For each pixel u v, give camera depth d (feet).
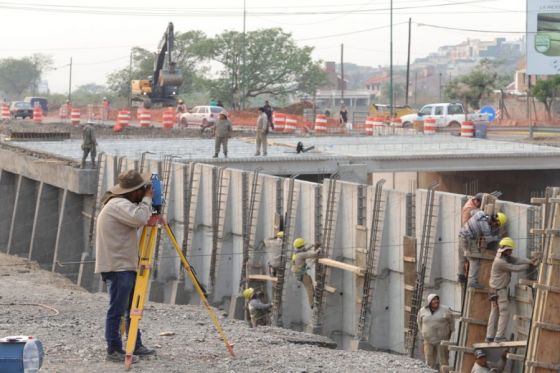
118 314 45.29
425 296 87.97
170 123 239.71
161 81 312.71
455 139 196.13
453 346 77.77
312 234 104.17
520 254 77.77
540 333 69.10
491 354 76.84
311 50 430.61
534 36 298.15
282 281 105.19
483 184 175.52
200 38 477.77
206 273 120.26
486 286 78.43
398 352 92.68
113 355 45.91
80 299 76.43
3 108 324.19
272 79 427.33
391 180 190.80
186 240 121.90
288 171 144.77
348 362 51.42
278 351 53.01
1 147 182.60
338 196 101.04
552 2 295.48
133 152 156.97
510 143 181.57
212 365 46.80
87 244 142.61
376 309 94.79
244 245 112.16
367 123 226.79
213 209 117.70
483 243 78.07
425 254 87.15
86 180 140.26
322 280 100.17
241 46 421.18
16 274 116.98
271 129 225.56
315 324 99.66
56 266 144.15
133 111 312.91
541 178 165.48
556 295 68.74
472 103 384.47
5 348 37.29
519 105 344.49
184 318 69.41
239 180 115.14
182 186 124.77
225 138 142.00
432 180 182.60
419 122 237.86
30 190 169.48
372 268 94.48
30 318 61.46
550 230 68.54
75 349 48.88
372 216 94.99
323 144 179.32
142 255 44.65
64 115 312.71
